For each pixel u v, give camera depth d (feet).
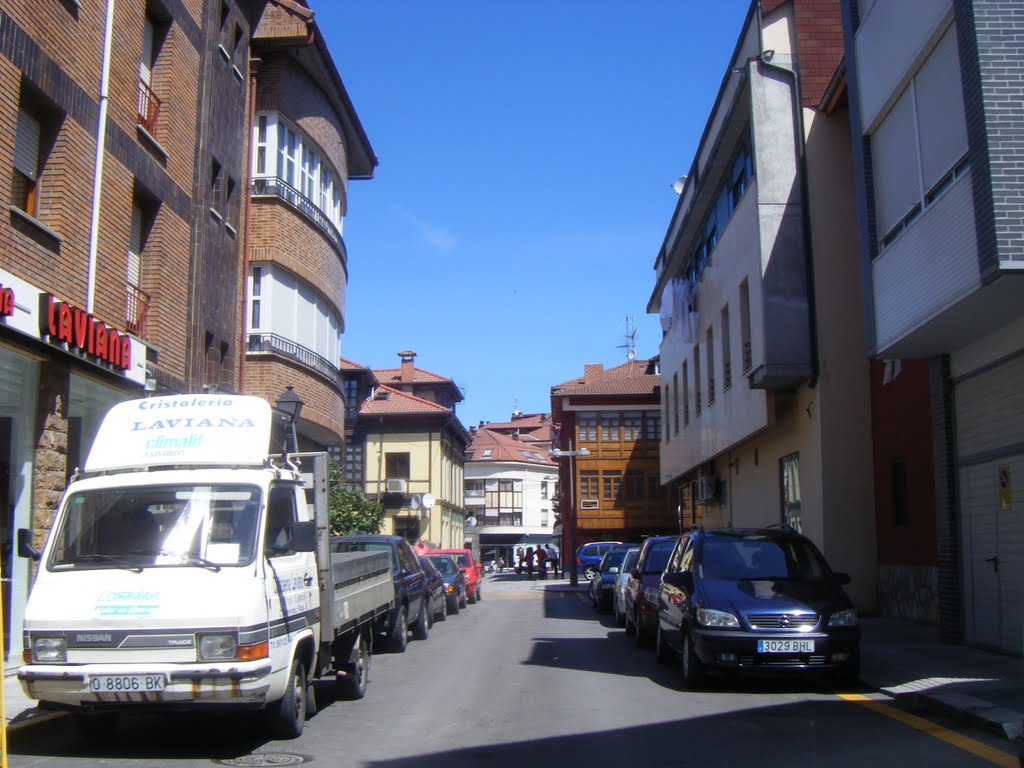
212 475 26.53
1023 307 35.17
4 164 37.50
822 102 59.16
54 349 39.47
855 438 57.62
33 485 39.34
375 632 48.24
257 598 24.20
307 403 74.69
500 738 26.63
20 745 25.81
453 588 78.64
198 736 26.99
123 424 28.17
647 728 27.84
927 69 37.63
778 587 35.81
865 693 33.60
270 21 70.49
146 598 23.82
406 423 163.94
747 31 65.16
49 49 40.93
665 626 41.01
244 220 67.56
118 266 47.57
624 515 172.86
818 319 58.29
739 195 70.13
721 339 76.54
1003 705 28.12
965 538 42.14
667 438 111.65
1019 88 31.81
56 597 24.16
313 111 76.74
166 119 54.24
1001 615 39.06
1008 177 31.24
